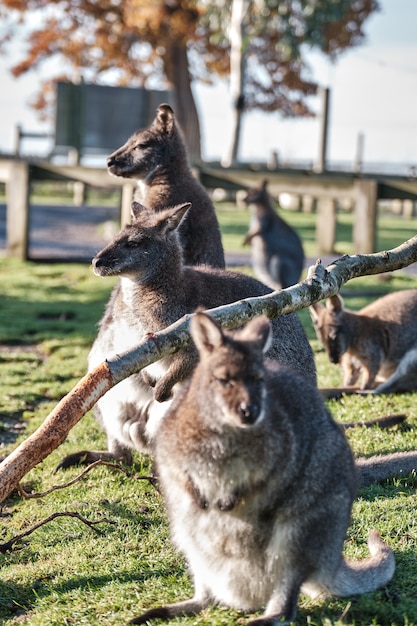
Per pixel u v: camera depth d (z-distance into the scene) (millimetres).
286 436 4648
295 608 4711
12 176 18875
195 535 4887
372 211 16156
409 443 7512
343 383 9836
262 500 4672
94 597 5359
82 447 7957
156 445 5074
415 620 4750
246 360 4645
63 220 28016
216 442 4617
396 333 9492
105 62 41312
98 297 15242
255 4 36438
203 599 5059
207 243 8992
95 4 38750
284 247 15836
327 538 4773
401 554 5562
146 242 7145
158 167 9484
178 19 36719
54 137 24625
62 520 6500
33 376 10391
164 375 6918
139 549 6012
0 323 13211
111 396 7328
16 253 19141
